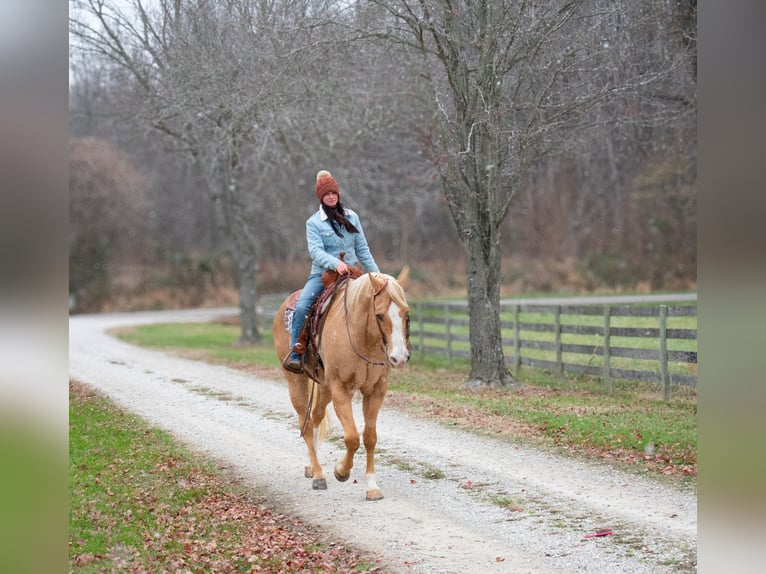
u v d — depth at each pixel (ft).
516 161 50.39
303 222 94.84
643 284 134.72
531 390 49.32
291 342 28.99
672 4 49.32
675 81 53.01
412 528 24.21
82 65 82.94
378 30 49.60
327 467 32.19
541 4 45.88
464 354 67.26
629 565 20.61
